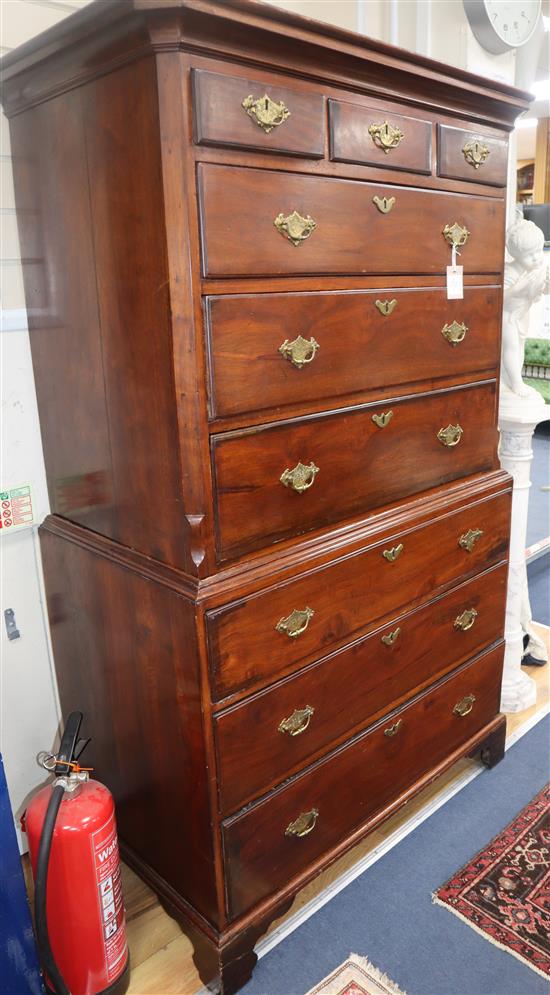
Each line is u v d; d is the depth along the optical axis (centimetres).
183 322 113
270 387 126
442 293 159
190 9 100
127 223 119
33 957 135
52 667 180
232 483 125
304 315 129
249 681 132
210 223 112
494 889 165
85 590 154
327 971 147
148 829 154
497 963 148
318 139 125
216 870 135
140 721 146
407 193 144
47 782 184
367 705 160
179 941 157
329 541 143
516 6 220
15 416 162
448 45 215
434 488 172
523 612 253
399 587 160
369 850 178
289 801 145
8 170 151
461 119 155
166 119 106
